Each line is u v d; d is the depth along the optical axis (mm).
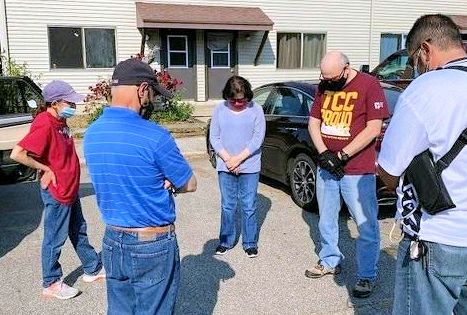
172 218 2332
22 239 4863
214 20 14031
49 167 3447
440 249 1987
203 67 15250
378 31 17406
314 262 4246
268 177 6629
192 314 3371
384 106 3531
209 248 4578
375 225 3572
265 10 15703
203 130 10820
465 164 1917
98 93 11703
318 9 16359
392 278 3889
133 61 2244
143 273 2297
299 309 3441
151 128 2205
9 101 5629
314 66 16750
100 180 2254
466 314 2182
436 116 1890
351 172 3559
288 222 5312
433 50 2012
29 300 3607
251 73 15906
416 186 1980
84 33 13789
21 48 13195
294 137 5777
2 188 6770
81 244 3805
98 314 3410
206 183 7020
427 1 17969
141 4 14258
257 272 4047
